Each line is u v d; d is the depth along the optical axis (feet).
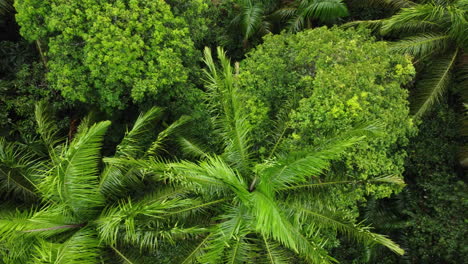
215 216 17.61
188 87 21.15
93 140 14.01
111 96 19.02
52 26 17.21
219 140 18.60
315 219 16.08
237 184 13.74
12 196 17.81
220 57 14.44
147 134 21.62
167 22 19.38
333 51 18.60
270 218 11.96
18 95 21.47
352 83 17.10
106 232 14.14
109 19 17.37
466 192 20.81
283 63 19.89
